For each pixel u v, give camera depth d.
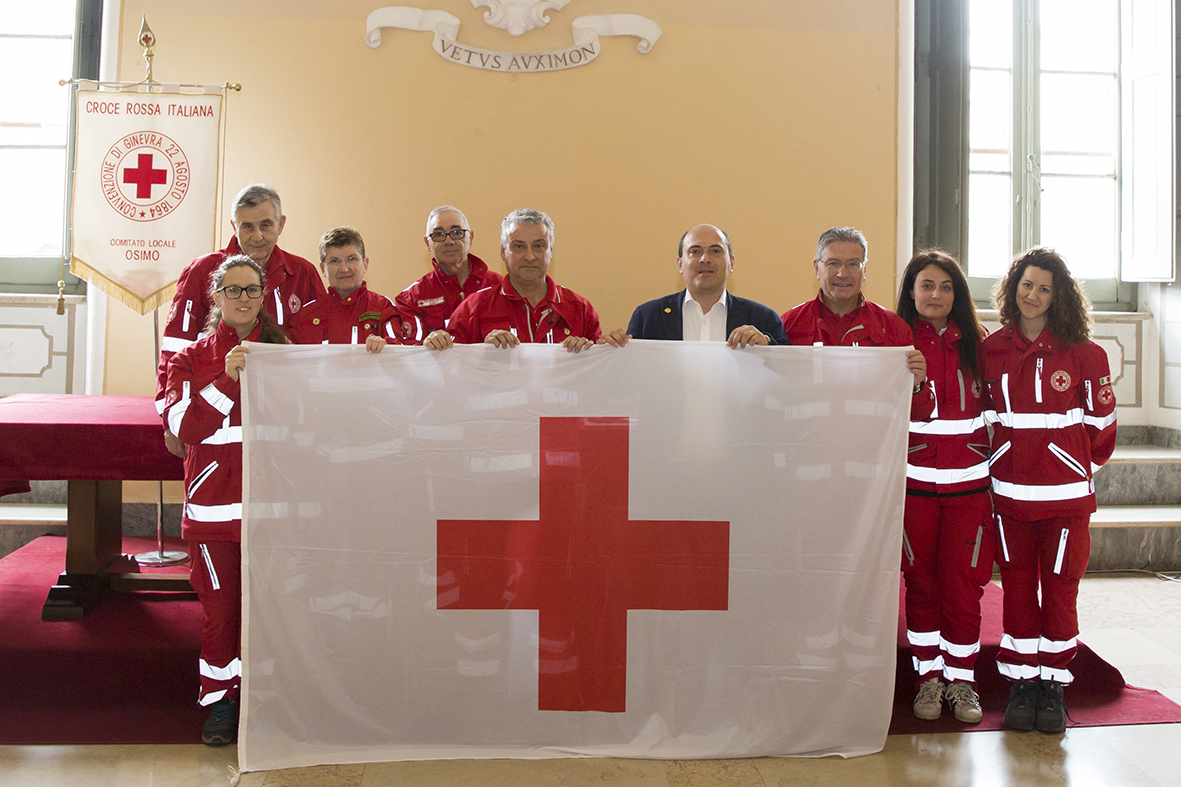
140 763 1.98
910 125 3.91
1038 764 2.01
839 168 3.88
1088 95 4.55
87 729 2.13
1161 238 4.30
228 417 2.05
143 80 3.63
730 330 2.30
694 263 2.24
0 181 4.07
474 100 3.74
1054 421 2.19
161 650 2.44
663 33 3.79
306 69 3.68
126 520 3.68
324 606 2.00
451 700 2.02
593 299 3.81
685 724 2.04
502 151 3.75
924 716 2.23
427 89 3.72
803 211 3.88
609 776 1.93
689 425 2.05
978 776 1.95
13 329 4.00
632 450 2.05
